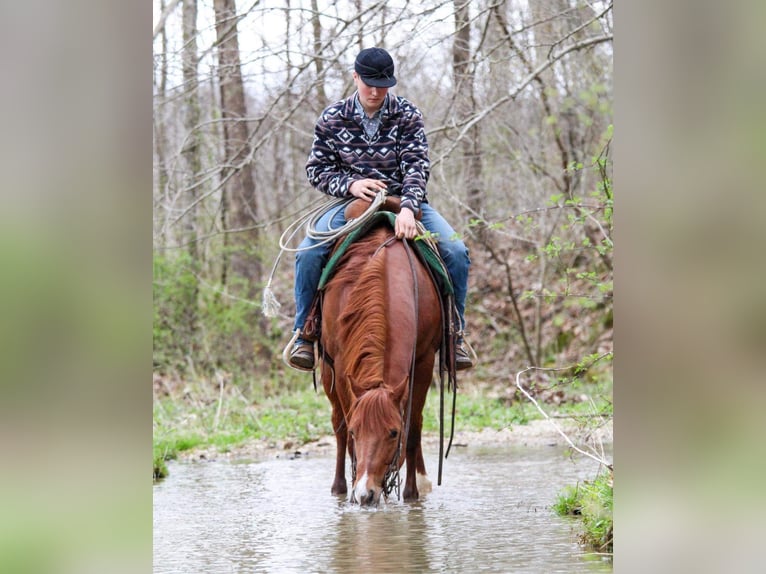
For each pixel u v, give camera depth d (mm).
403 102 11016
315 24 20516
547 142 23891
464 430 17875
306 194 25688
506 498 11109
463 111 21656
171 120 24453
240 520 10047
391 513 10266
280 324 23719
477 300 23891
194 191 24766
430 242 10633
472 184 23375
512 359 22953
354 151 10969
